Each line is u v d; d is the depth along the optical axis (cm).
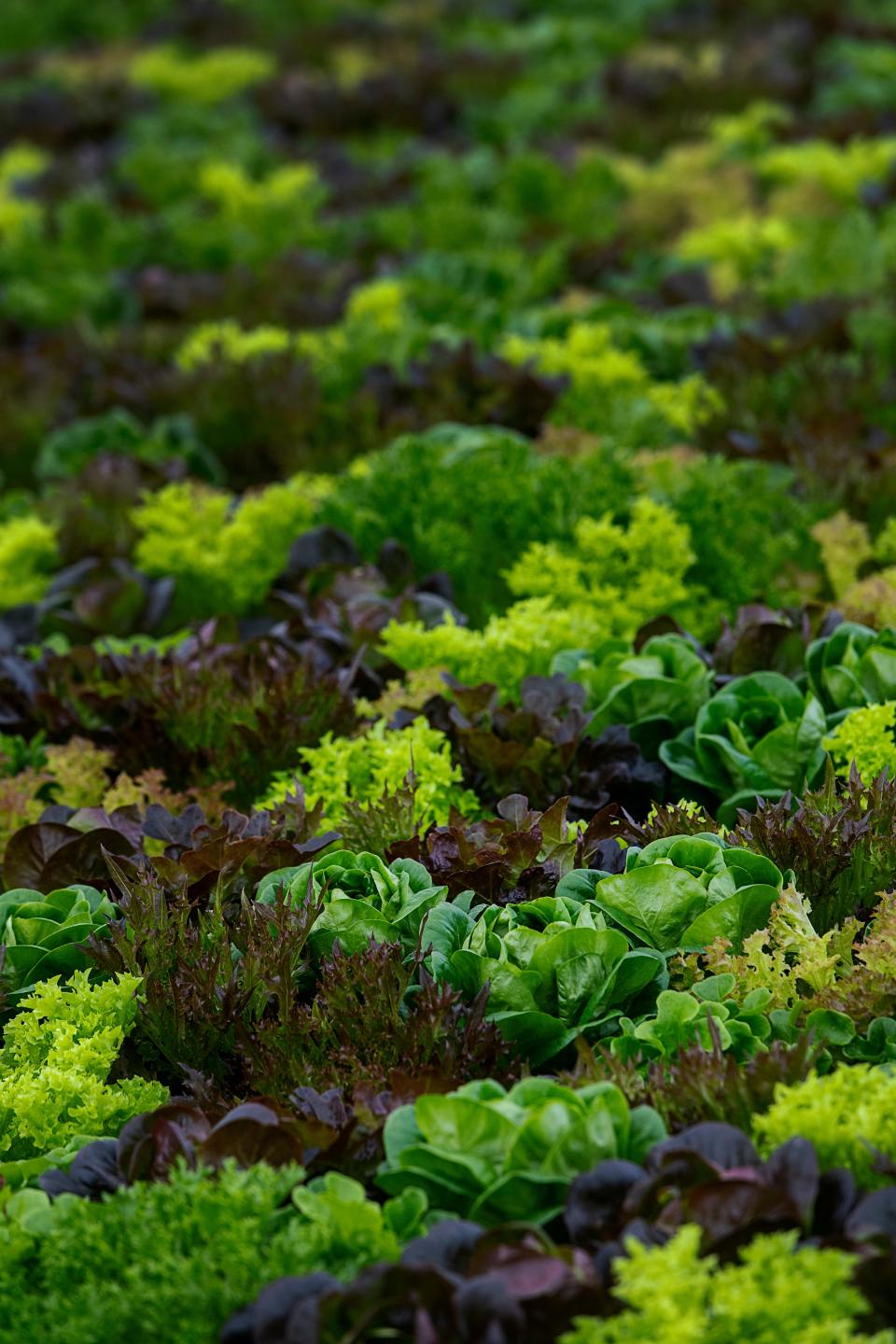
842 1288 267
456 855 406
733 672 499
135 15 1881
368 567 593
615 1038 350
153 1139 323
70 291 1022
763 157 1191
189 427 781
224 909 404
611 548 568
